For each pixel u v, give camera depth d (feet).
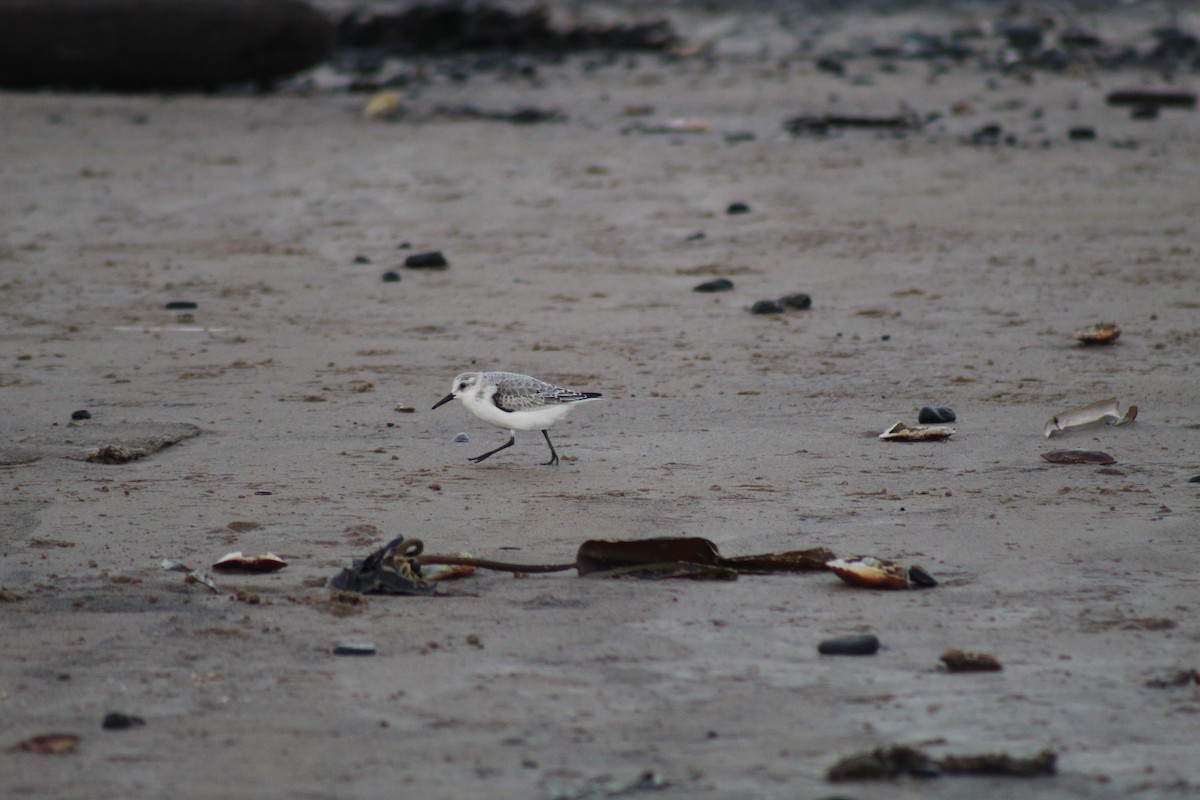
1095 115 119.03
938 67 154.51
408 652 24.44
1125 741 20.56
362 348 52.75
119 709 21.99
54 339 54.29
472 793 18.92
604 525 32.24
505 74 156.25
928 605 26.73
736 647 24.64
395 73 160.35
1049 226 75.51
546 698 22.36
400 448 39.68
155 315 58.75
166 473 36.83
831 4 231.71
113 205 86.28
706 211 82.07
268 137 113.80
